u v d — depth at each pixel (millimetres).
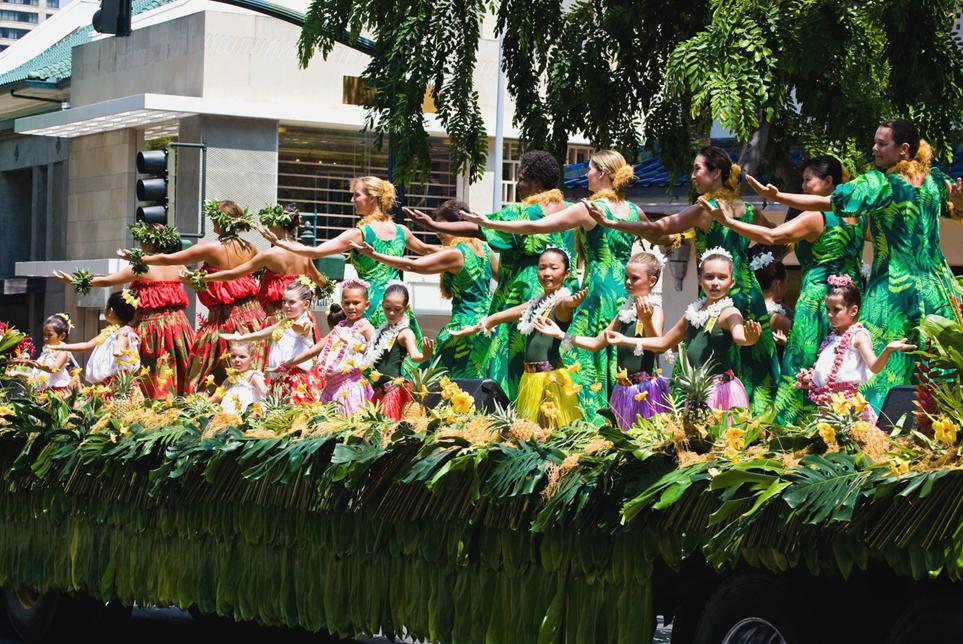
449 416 6961
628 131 14227
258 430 7805
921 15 12711
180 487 8172
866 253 16641
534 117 14289
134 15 29016
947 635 5289
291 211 10711
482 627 6762
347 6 14211
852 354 7398
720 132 18438
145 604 8578
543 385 8133
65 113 26234
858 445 5566
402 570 7164
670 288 19578
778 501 5508
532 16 14188
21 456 8961
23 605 9602
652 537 6047
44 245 30703
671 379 6230
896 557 5297
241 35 24328
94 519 8820
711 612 6109
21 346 10195
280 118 24250
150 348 11078
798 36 12055
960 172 14305
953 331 5523
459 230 9586
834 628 5707
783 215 16078
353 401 9328
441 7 14039
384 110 13938
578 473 6191
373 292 9883
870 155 13508
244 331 10852
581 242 8672
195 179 23969
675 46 13133
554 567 6379
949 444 5203
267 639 9781
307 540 7586
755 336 7430
